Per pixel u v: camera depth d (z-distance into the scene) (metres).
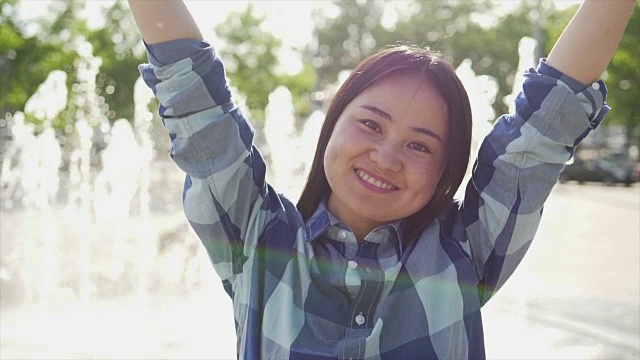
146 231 8.60
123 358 4.35
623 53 25.94
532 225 1.73
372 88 1.67
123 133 9.21
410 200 1.63
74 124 15.23
